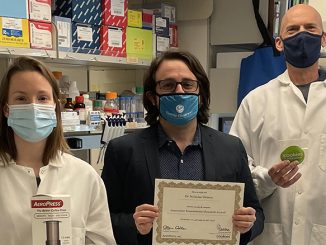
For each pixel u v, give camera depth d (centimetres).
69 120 234
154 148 154
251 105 199
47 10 219
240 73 298
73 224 135
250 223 140
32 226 125
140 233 145
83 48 244
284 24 188
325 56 248
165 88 154
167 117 153
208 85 162
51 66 278
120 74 330
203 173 152
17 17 203
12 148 138
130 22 276
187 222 140
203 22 325
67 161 145
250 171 172
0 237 128
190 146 154
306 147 179
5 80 135
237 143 163
